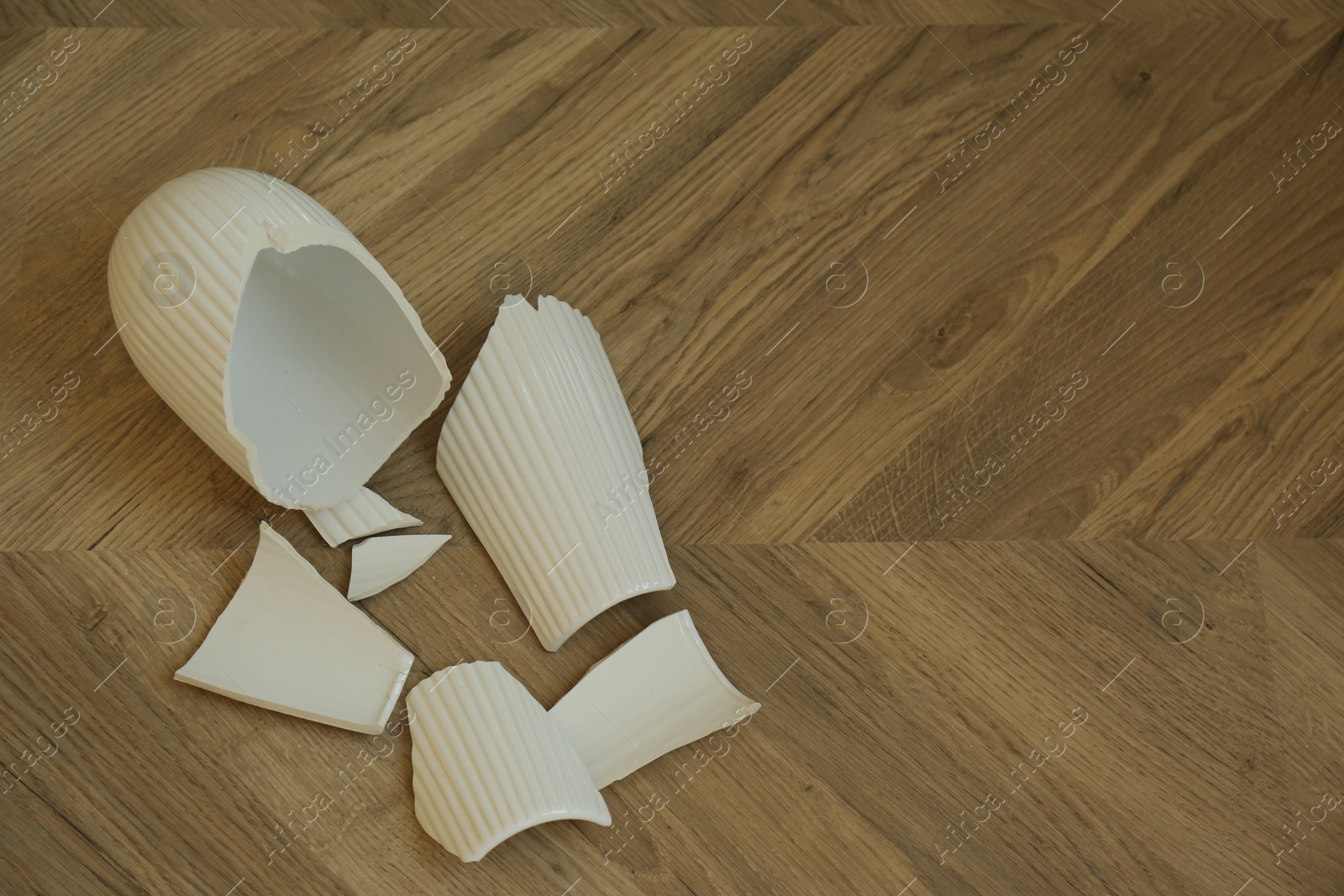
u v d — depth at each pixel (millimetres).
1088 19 1101
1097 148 1088
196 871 912
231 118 1035
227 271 798
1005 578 1011
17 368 979
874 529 1012
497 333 917
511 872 928
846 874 953
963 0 1096
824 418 1030
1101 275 1066
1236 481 1039
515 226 1040
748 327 1040
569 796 881
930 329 1050
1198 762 990
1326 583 1024
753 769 962
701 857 946
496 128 1055
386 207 1032
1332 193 1088
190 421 865
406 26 1063
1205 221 1079
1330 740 1000
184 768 924
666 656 930
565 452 918
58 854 909
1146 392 1051
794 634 988
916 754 975
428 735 904
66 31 1041
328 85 1048
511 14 1075
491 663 918
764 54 1086
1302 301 1071
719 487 1012
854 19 1094
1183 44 1101
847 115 1081
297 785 927
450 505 986
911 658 990
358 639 927
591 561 918
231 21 1053
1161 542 1026
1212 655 1009
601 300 1035
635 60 1077
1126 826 976
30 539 955
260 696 919
